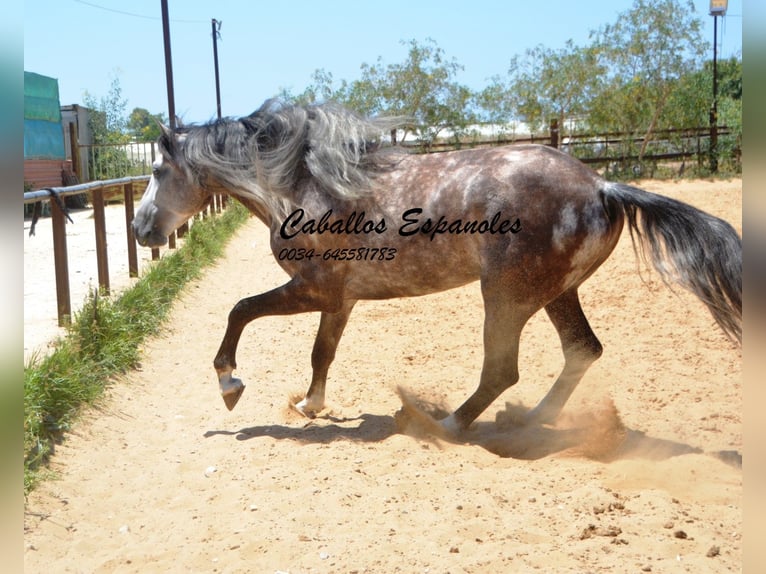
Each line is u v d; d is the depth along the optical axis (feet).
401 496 13.25
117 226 55.72
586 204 14.97
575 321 16.80
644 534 11.43
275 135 17.40
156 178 19.03
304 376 21.89
